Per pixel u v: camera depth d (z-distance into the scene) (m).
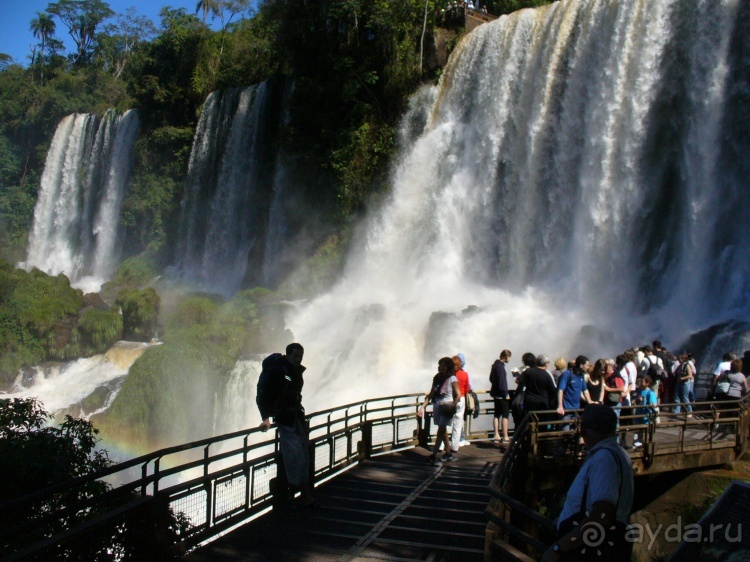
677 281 26.14
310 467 11.07
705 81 26.19
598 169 29.16
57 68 96.81
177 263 58.03
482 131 34.94
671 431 16.50
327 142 44.59
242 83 60.28
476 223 34.59
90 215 70.69
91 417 28.95
